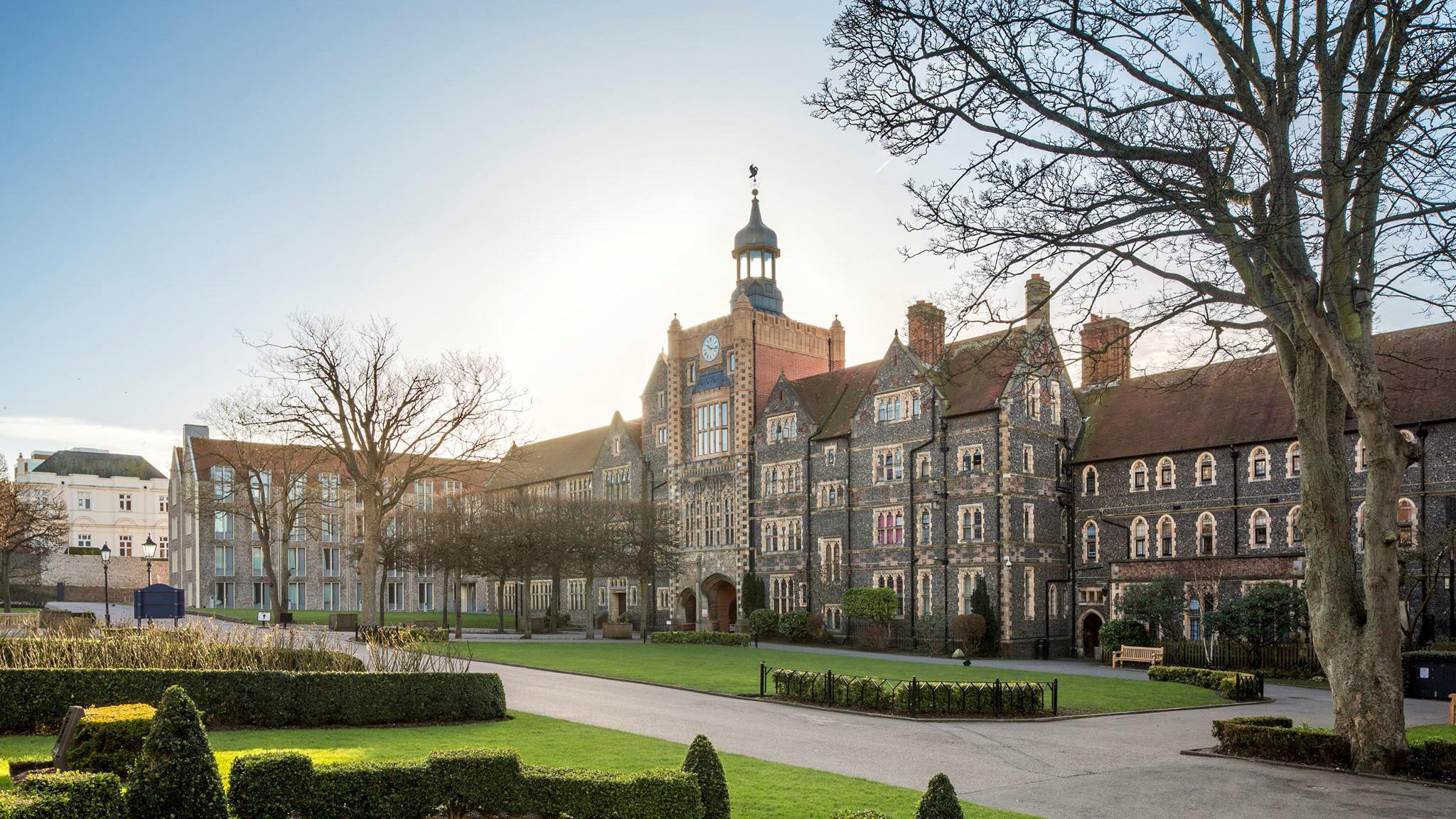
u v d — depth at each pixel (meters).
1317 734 22.64
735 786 18.33
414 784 15.56
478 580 102.31
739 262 78.06
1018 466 57.28
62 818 11.55
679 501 77.38
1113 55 20.23
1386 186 19.28
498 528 65.56
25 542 89.38
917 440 60.78
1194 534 54.38
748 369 72.44
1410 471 46.22
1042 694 30.77
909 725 27.64
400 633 40.72
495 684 26.41
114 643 25.89
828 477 66.12
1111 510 58.38
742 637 59.22
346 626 60.44
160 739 12.57
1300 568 47.72
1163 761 23.14
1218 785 20.44
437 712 25.30
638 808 15.21
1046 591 58.16
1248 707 33.62
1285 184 20.16
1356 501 47.75
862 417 64.44
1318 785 20.53
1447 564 44.09
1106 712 31.36
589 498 75.19
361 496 57.41
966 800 18.64
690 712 28.80
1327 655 22.86
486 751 16.17
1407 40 18.47
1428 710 34.34
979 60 19.41
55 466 125.56
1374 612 22.16
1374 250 22.23
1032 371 23.28
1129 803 18.70
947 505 58.84
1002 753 23.69
